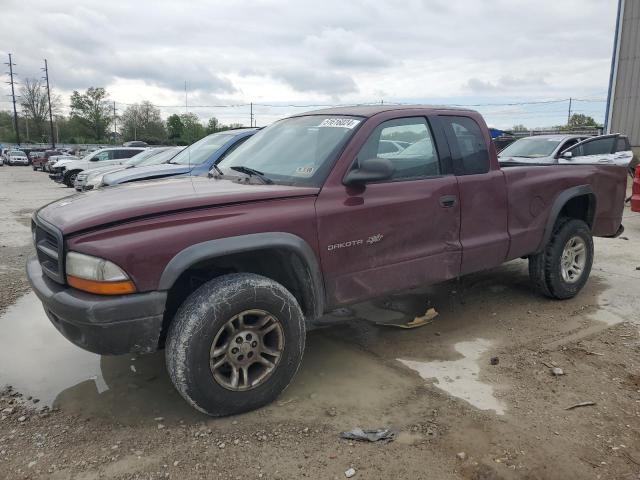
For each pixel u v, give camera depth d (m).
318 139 3.76
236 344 3.00
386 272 3.67
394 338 4.31
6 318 4.80
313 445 2.81
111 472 2.60
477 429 2.95
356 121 3.70
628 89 18.11
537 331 4.43
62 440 2.88
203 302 2.86
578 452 2.74
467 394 3.36
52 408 3.24
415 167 3.87
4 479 2.56
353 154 3.50
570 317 4.75
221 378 2.97
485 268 4.36
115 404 3.28
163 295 2.79
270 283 3.07
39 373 3.73
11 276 6.14
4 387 3.53
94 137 90.06
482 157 4.30
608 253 7.31
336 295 3.46
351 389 3.43
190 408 3.21
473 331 4.45
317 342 4.23
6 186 22.59
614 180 5.48
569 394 3.35
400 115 3.85
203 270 3.31
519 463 2.65
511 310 4.95
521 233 4.59
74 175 19.59
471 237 4.19
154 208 2.86
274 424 3.01
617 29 18.06
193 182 3.75
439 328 4.53
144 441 2.86
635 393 3.36
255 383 3.08
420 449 2.77
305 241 3.22
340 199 3.39
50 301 2.84
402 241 3.72
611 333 4.36
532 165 5.00
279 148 3.95
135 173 7.46
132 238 2.75
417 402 3.26
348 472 2.59
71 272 2.78
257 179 3.63
